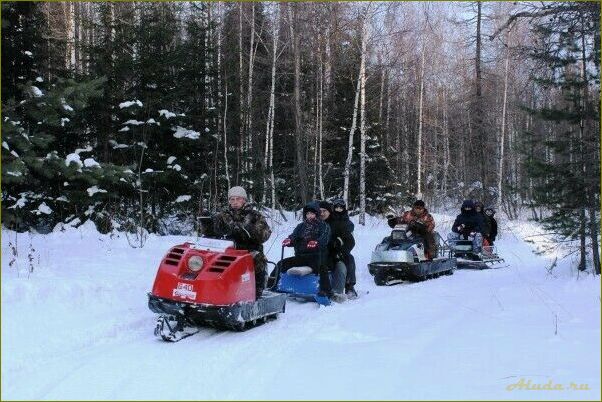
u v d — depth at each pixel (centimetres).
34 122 1081
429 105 3709
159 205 1730
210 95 1945
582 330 589
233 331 634
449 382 431
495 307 748
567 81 1041
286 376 458
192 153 1753
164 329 592
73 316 655
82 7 2291
